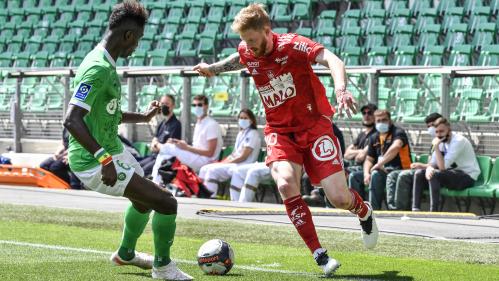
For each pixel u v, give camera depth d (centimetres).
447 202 3422
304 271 1708
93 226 2495
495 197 3212
